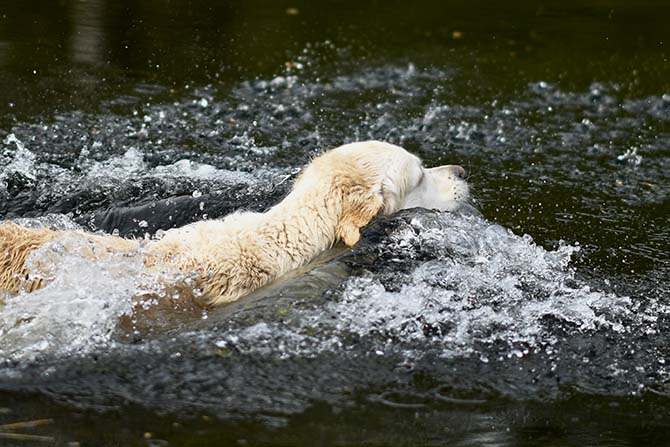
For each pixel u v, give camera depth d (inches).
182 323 648.4
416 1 1991.9
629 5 2020.2
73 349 598.9
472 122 1277.1
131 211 856.3
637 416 573.3
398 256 753.6
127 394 558.3
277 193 920.9
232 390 570.3
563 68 1563.7
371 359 615.2
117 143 1112.8
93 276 657.6
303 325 644.7
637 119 1323.8
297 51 1574.8
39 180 964.0
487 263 770.2
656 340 669.9
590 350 648.4
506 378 607.2
